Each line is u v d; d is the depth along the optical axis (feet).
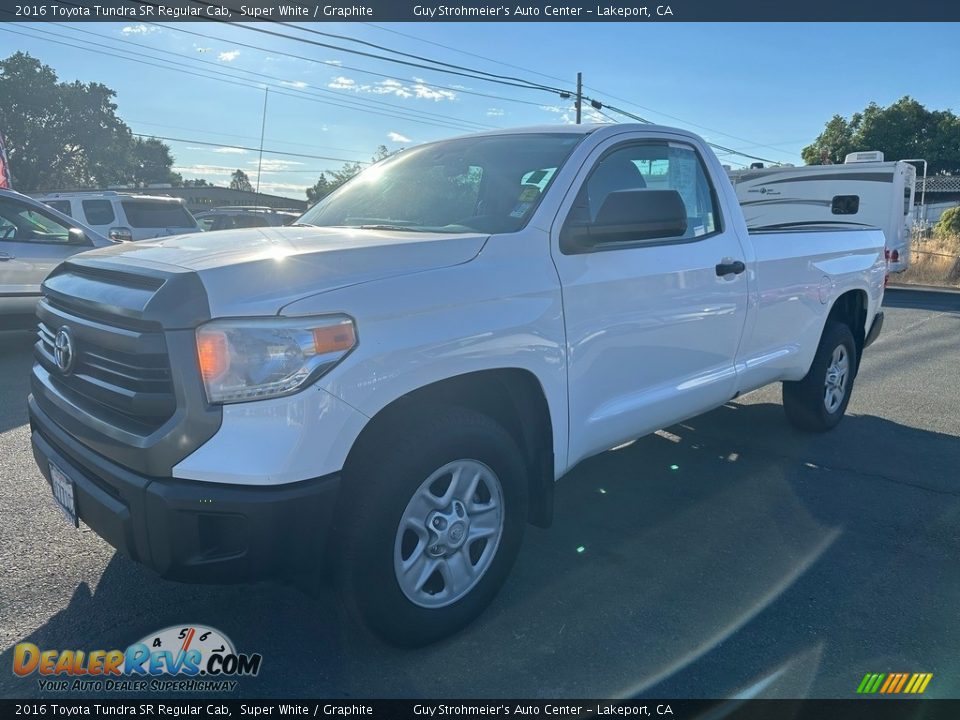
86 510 8.77
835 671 9.11
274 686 8.66
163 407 7.86
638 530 12.94
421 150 13.80
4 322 25.82
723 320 13.61
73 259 10.43
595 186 11.68
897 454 17.24
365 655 9.22
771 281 14.93
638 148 12.57
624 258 11.45
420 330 8.64
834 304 17.87
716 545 12.41
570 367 10.57
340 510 8.43
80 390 9.15
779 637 9.78
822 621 10.18
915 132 165.68
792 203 62.69
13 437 16.81
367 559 8.41
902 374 26.58
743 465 16.31
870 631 9.96
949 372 26.94
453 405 9.37
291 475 7.73
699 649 9.49
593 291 10.82
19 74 196.13
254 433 7.69
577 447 11.02
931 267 69.92
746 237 14.42
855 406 21.77
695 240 13.19
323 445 7.87
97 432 8.48
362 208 12.66
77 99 201.77
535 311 9.91
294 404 7.73
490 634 9.71
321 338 7.87
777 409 21.18
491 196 11.37
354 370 8.06
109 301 8.55
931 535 12.91
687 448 17.44
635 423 12.05
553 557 11.88
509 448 9.68
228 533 7.91
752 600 10.68
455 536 9.26
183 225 49.34
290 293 8.00
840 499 14.46
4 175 41.11
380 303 8.39
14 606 10.04
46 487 13.89
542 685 8.75
